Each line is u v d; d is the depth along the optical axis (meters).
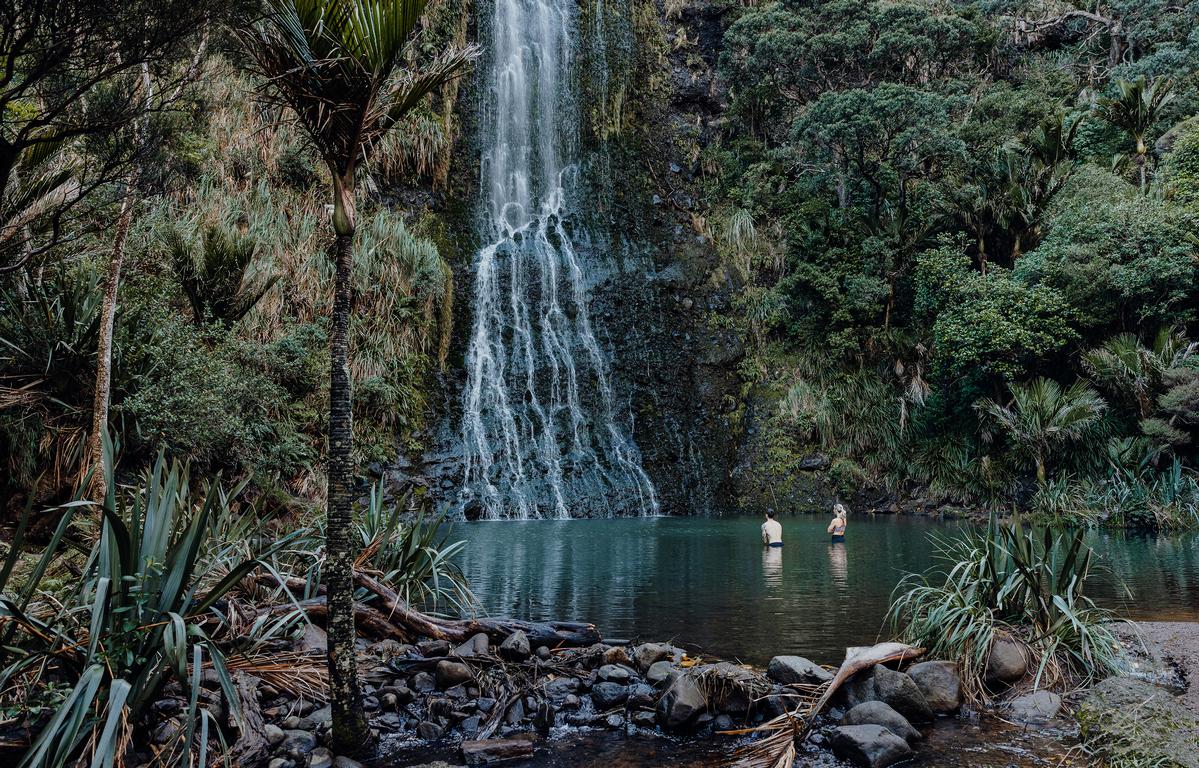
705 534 16.00
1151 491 17.66
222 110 18.89
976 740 4.41
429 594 8.02
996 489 21.06
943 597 5.82
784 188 29.62
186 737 3.44
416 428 20.59
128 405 9.66
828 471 24.03
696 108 32.47
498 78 28.78
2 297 9.95
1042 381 20.06
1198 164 21.09
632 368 25.12
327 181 21.45
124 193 7.89
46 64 5.54
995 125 26.22
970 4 33.06
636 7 32.19
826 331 26.47
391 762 4.18
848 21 28.06
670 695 4.68
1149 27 29.14
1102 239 20.12
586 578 9.77
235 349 13.31
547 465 22.27
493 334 23.72
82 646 3.81
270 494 12.41
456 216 26.25
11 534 8.59
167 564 4.00
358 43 4.18
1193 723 4.12
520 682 5.11
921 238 25.61
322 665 5.07
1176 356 18.77
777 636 6.45
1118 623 6.20
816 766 4.11
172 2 5.32
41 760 3.21
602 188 29.30
